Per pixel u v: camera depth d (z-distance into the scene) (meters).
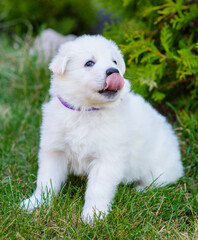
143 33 4.32
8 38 8.41
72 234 2.65
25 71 5.67
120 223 2.81
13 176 3.57
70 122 3.01
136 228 2.78
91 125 2.98
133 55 4.23
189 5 4.30
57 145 3.13
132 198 3.13
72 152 3.14
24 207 2.95
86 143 2.98
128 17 5.02
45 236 2.61
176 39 4.58
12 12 8.53
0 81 5.68
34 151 4.13
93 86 2.77
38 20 8.69
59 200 3.01
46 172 3.17
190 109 4.76
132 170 3.32
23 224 2.69
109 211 2.88
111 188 2.98
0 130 4.67
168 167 3.53
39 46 6.40
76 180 3.48
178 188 3.43
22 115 4.88
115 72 2.75
